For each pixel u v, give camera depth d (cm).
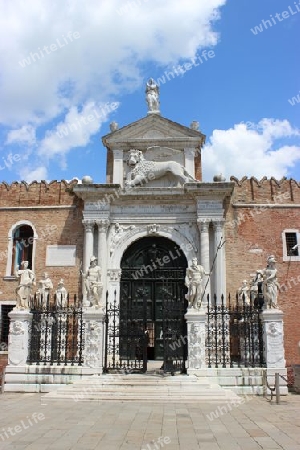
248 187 2755
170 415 1388
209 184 2572
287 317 2567
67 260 2705
